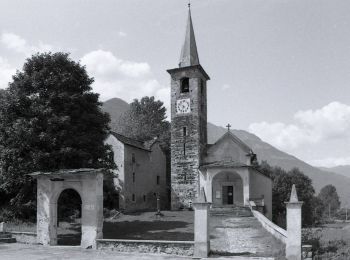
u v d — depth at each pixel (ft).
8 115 85.92
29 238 72.69
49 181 71.00
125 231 93.71
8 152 81.66
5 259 56.18
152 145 176.35
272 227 80.18
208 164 143.74
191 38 162.40
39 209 71.82
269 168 248.11
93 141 91.86
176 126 154.71
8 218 96.37
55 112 87.61
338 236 86.58
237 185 143.13
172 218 117.50
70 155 84.33
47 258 56.90
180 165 151.74
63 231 93.15
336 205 447.42
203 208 57.47
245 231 88.12
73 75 93.20
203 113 160.56
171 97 157.28
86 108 95.66
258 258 54.70
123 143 147.33
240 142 149.59
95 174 66.23
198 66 152.35
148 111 243.60
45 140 82.53
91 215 65.82
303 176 244.63
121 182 145.28
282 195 232.94
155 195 177.27
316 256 58.13
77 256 58.49
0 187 86.33
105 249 63.87
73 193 95.40
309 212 238.48
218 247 67.36
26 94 88.99
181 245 58.90
